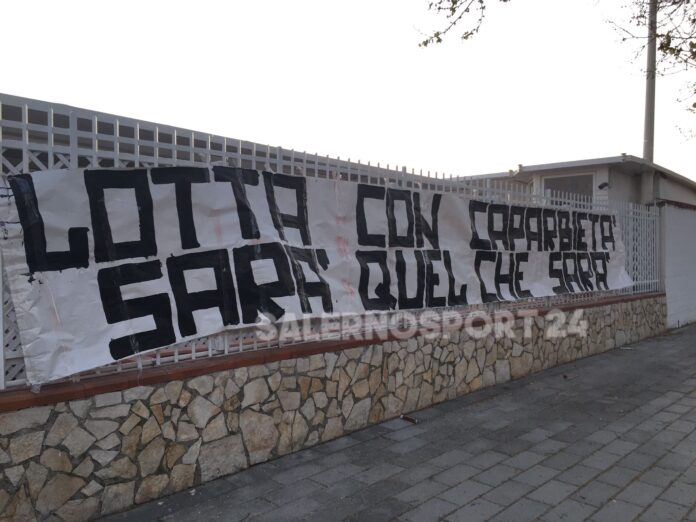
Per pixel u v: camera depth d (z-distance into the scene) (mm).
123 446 3443
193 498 3641
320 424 4633
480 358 6410
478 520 3416
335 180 4852
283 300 4301
